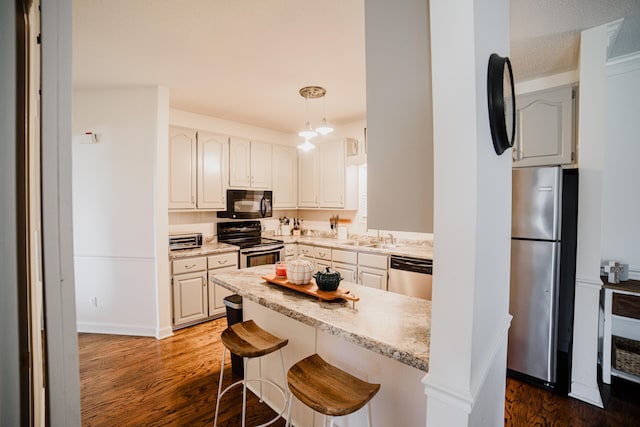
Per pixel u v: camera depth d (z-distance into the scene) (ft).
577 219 6.81
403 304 5.18
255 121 13.41
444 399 2.81
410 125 3.31
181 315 10.37
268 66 7.95
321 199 14.07
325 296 5.10
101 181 9.85
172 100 10.62
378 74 3.54
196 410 6.32
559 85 8.04
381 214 3.55
